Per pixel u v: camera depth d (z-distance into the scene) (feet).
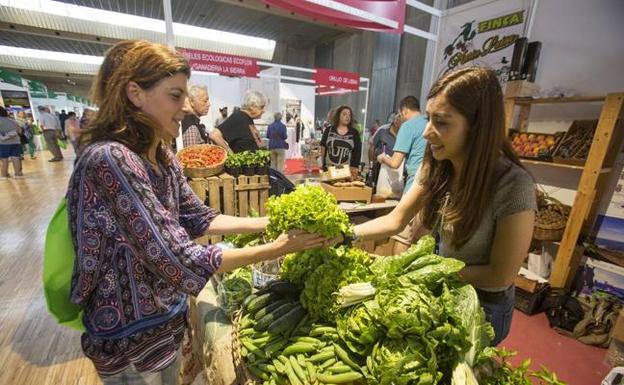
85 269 2.75
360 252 3.69
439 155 3.68
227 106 22.25
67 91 83.35
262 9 27.35
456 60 12.73
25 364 6.78
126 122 2.77
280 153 22.13
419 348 2.50
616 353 6.87
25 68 45.60
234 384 3.05
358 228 4.38
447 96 3.26
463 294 2.96
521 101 9.62
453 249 3.94
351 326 2.81
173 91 2.83
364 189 9.62
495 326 3.76
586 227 9.10
